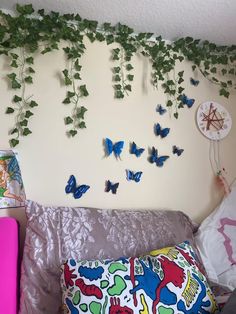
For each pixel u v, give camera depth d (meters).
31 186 1.42
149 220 1.41
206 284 1.19
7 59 1.41
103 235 1.27
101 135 1.55
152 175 1.63
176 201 1.67
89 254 1.21
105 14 1.48
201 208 1.72
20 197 1.40
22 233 1.37
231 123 1.83
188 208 1.70
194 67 1.75
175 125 1.70
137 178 1.60
